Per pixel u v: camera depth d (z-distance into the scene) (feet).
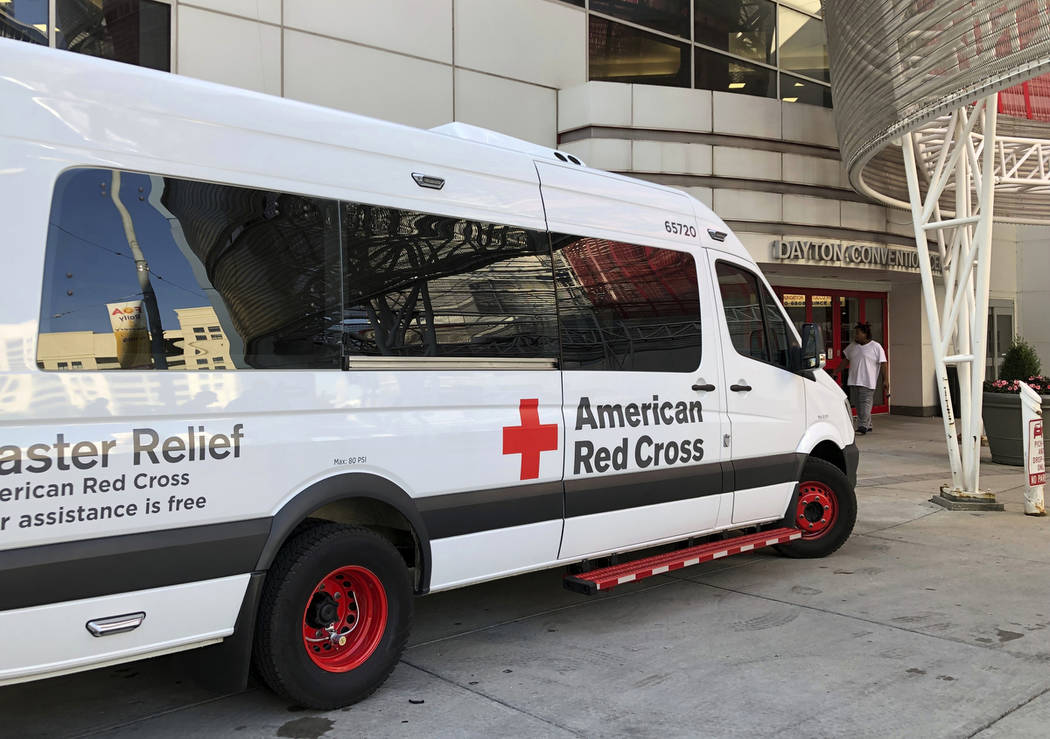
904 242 46.75
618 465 16.21
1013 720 12.02
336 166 12.59
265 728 11.84
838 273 47.06
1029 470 27.02
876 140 29.25
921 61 25.08
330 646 12.51
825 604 17.75
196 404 10.84
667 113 38.17
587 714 12.30
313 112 12.48
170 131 10.94
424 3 33.86
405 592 13.09
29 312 9.59
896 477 34.30
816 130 42.04
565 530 15.24
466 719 12.13
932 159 37.35
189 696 13.01
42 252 9.74
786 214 41.24
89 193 10.19
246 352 11.39
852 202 43.62
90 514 9.87
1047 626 16.20
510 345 14.60
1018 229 62.69
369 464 12.51
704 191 39.06
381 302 12.92
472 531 13.85
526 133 37.27
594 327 16.07
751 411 19.29
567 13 38.47
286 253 11.92
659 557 17.25
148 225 10.65
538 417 14.89
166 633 10.52
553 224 15.66
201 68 28.60
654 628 16.28
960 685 13.32
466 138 15.12
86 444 9.86
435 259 13.70
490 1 35.88
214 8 28.81
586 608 17.63
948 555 21.94
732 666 14.19
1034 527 25.27
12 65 9.73
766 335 20.13
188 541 10.61
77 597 9.72
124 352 10.33
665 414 17.16
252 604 11.27
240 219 11.50
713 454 18.20
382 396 12.76
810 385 21.12
